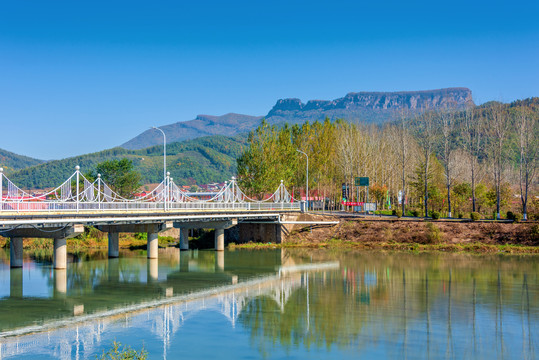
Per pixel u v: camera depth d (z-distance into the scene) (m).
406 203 121.75
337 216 84.44
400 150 117.50
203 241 84.31
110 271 56.59
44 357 28.91
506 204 101.75
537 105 173.62
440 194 107.81
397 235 76.44
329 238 79.38
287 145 104.75
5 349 30.14
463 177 121.62
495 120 98.06
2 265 60.03
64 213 46.66
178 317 36.94
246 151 97.56
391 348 30.31
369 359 28.67
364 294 43.72
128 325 35.00
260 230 81.69
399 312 37.81
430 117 103.19
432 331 33.38
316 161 111.00
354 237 78.25
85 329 34.06
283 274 54.19
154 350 30.17
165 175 68.06
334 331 33.53
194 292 45.31
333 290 45.53
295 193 119.62
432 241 73.50
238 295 43.94
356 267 57.81
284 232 80.88
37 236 55.00
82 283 49.41
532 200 99.50
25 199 46.84
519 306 39.31
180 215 61.69
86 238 84.12
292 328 34.22
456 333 32.94
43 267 58.53
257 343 31.30
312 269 57.19
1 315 37.44
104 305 40.50
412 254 67.31
